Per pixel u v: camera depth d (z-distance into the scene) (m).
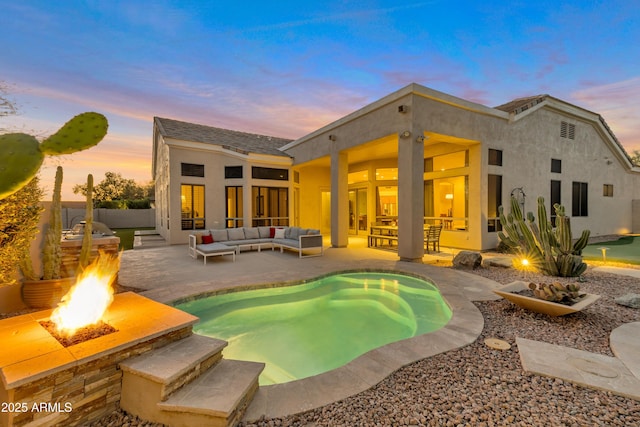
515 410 2.08
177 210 11.64
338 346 3.76
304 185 15.30
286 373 3.14
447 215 10.62
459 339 3.22
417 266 7.11
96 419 2.11
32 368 1.85
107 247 5.23
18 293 4.16
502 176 9.84
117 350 2.21
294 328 4.31
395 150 11.01
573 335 3.31
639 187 15.38
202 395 2.10
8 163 2.33
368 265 7.32
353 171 14.80
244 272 6.65
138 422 2.10
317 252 9.80
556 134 11.52
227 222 12.74
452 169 10.27
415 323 4.40
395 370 2.61
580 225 12.46
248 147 13.63
